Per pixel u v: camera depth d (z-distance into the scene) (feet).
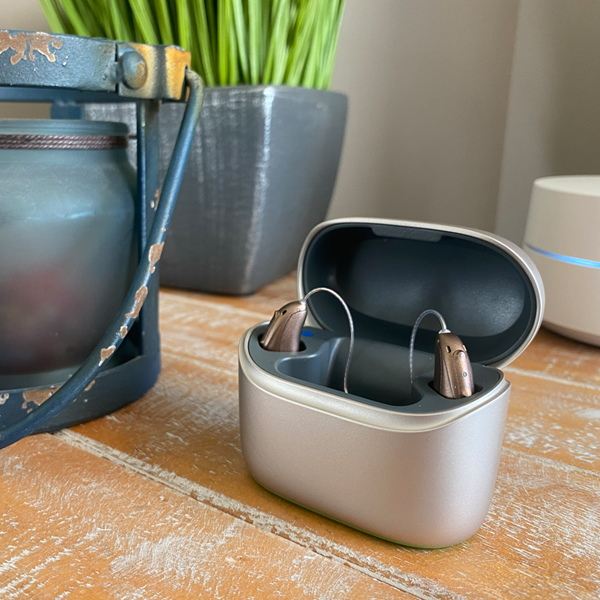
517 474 1.70
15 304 1.65
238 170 2.94
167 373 2.34
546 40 3.21
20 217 1.59
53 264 1.67
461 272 1.72
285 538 1.39
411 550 1.36
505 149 3.46
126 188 1.87
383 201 4.05
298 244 3.59
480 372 1.44
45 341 1.75
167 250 3.29
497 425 1.29
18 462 1.68
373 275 1.88
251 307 3.21
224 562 1.31
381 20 3.76
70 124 1.71
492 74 3.51
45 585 1.22
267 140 2.85
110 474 1.64
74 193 1.69
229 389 2.21
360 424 1.28
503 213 3.54
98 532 1.39
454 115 3.68
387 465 1.26
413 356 1.65
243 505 1.52
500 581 1.28
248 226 3.06
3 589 1.21
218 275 3.28
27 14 3.97
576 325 2.63
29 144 1.64
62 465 1.67
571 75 3.21
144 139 1.87
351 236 1.86
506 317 1.65
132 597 1.20
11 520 1.43
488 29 3.46
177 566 1.29
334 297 1.95
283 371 1.53
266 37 2.94
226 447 1.80
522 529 1.46
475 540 1.41
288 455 1.41
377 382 1.70
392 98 3.85
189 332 2.82
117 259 1.86
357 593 1.23
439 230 1.58
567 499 1.59
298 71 3.08
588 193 2.45
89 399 1.88
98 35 2.98
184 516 1.46
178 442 1.82
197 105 1.73
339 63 3.99
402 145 3.89
